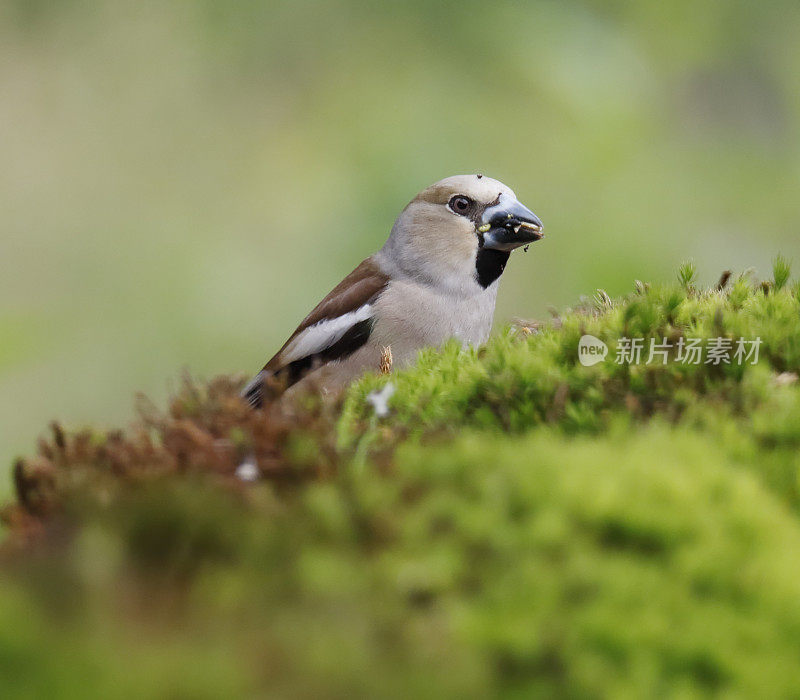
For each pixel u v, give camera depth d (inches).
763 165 543.2
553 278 523.8
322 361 410.9
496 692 119.7
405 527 138.2
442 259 408.2
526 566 132.5
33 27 695.7
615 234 505.4
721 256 520.1
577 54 517.7
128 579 128.6
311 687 115.6
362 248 539.8
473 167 566.9
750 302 220.7
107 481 154.7
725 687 122.7
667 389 187.8
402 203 547.5
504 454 152.9
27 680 113.0
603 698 119.5
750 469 167.3
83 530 137.3
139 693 112.3
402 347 411.2
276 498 148.3
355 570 131.6
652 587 131.0
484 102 589.3
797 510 160.7
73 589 126.3
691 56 544.7
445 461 150.5
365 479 148.9
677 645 124.4
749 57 561.3
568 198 525.7
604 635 124.4
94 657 115.2
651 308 204.8
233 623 122.9
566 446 161.5
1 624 116.7
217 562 132.5
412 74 605.0
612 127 510.9
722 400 183.6
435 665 119.6
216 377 190.9
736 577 133.8
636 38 536.7
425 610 127.4
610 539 138.9
